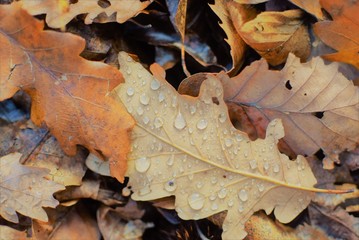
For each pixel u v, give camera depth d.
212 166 0.51
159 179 0.51
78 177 0.52
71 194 0.52
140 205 0.53
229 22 0.52
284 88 0.51
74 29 0.51
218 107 0.51
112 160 0.50
